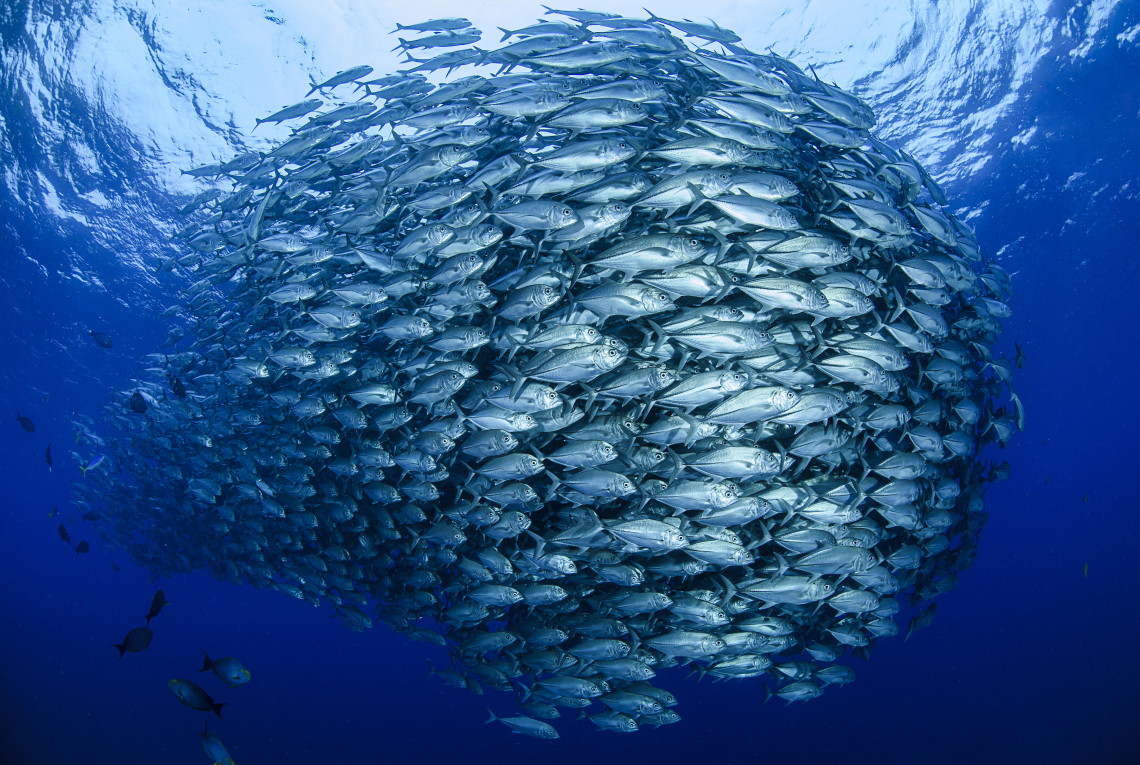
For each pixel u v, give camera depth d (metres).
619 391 6.01
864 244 7.11
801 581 6.45
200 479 12.38
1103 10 16.56
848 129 7.05
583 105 6.21
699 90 7.33
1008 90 18.28
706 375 5.63
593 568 7.12
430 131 8.17
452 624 9.08
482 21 14.59
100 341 12.84
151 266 21.86
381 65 15.52
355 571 10.06
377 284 7.53
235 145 17.91
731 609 7.45
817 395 5.75
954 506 9.22
